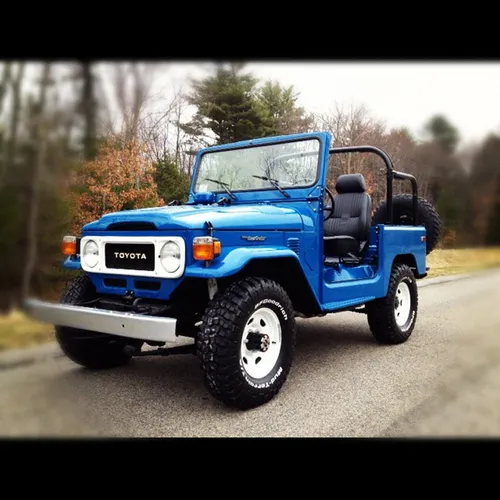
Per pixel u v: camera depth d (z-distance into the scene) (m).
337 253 4.51
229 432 2.68
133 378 3.63
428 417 2.90
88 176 8.42
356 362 4.10
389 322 4.59
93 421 2.81
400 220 5.60
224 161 4.42
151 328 2.65
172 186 12.89
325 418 2.88
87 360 3.69
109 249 3.26
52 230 4.50
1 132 4.60
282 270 3.45
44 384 3.40
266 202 4.04
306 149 3.94
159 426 2.76
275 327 3.17
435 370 3.87
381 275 4.47
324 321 6.03
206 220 2.97
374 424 2.80
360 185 5.05
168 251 2.89
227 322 2.79
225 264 2.78
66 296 3.56
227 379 2.79
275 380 3.09
